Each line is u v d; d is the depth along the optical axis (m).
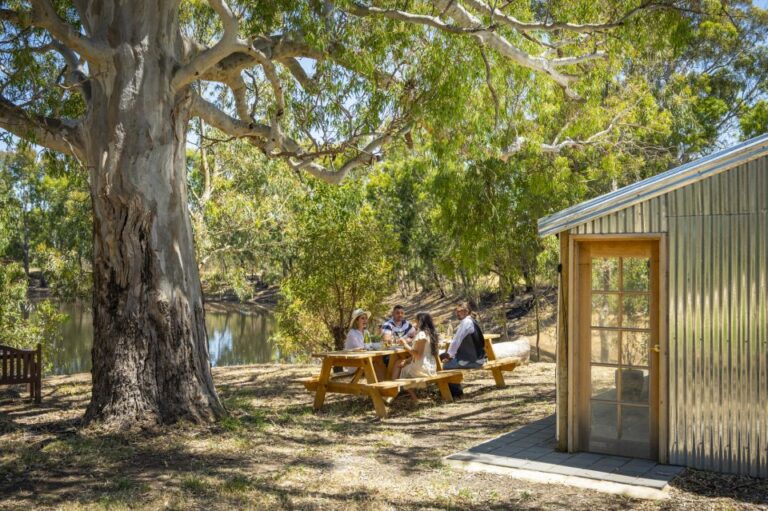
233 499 5.72
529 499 5.81
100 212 8.56
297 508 5.55
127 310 8.42
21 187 31.73
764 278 6.34
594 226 7.10
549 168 17.16
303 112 11.09
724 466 6.49
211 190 21.69
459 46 10.52
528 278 21.56
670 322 6.72
